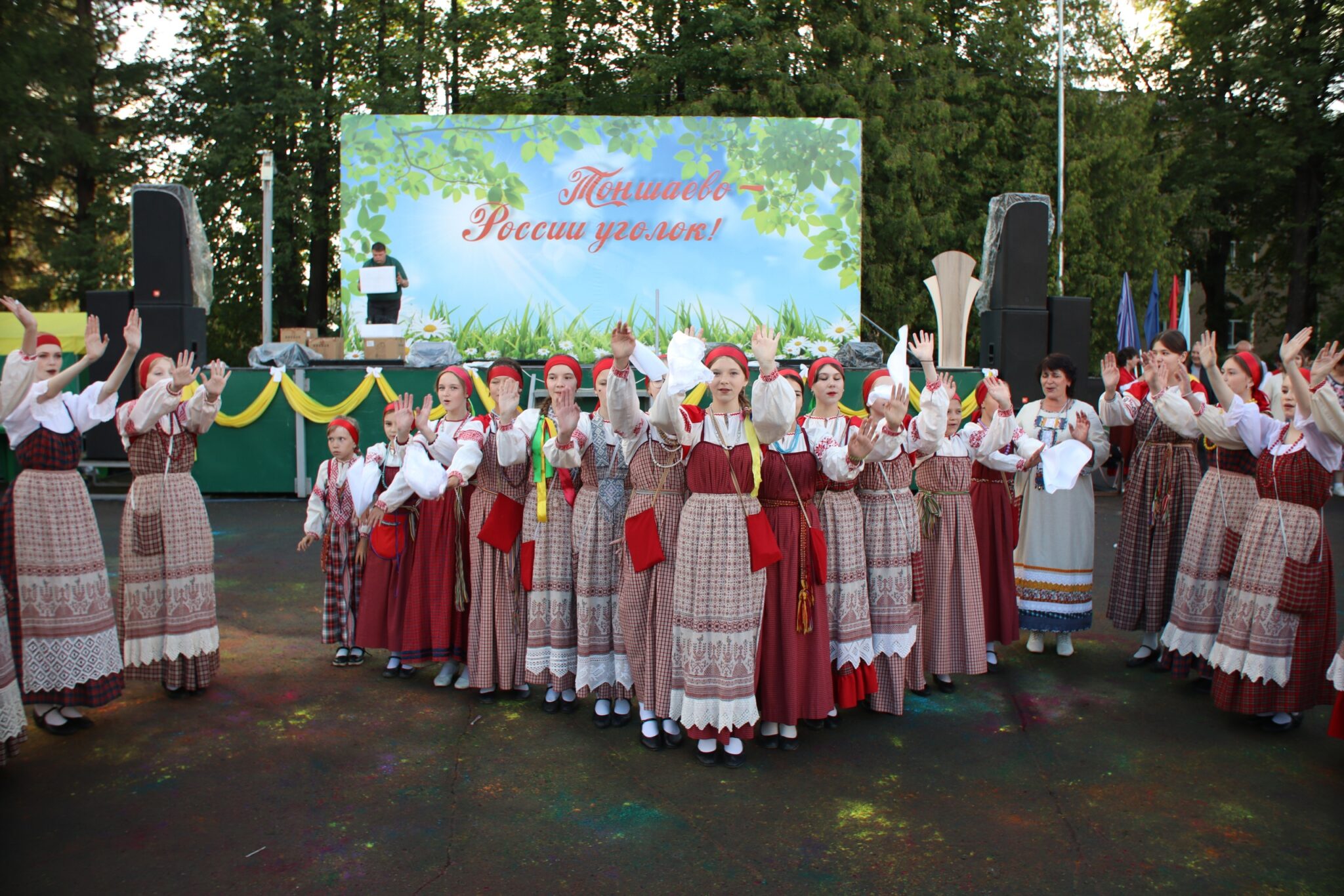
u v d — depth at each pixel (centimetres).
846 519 378
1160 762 356
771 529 346
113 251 1573
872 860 284
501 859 283
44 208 1697
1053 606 470
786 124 1191
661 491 356
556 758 356
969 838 297
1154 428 461
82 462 944
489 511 407
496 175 1175
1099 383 999
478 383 953
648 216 1188
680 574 344
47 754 355
